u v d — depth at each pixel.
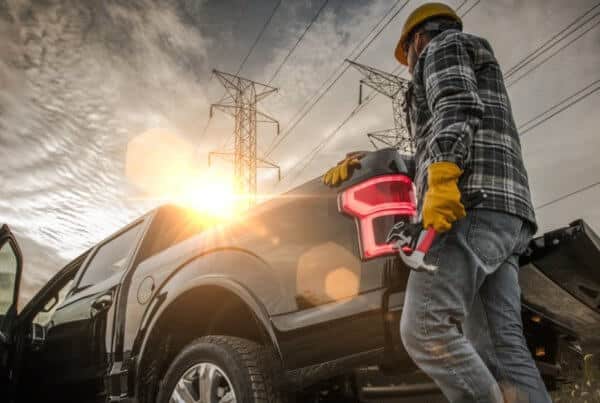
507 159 1.63
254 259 2.12
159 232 3.12
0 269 3.26
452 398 1.51
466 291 1.54
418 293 1.55
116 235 3.50
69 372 3.03
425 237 1.48
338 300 1.79
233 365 2.02
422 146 1.71
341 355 1.76
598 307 1.94
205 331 2.56
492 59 1.73
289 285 1.95
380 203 1.79
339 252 1.84
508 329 1.72
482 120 1.65
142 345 2.49
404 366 1.75
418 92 1.75
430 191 1.47
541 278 1.89
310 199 2.00
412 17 1.90
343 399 2.04
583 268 1.79
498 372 1.70
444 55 1.63
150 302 2.56
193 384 2.22
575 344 2.20
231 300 2.36
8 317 3.23
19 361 3.29
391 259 1.72
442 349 1.50
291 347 1.88
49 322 3.37
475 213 1.55
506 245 1.59
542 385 1.68
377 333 1.69
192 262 2.43
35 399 3.26
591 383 2.26
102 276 3.25
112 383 2.60
